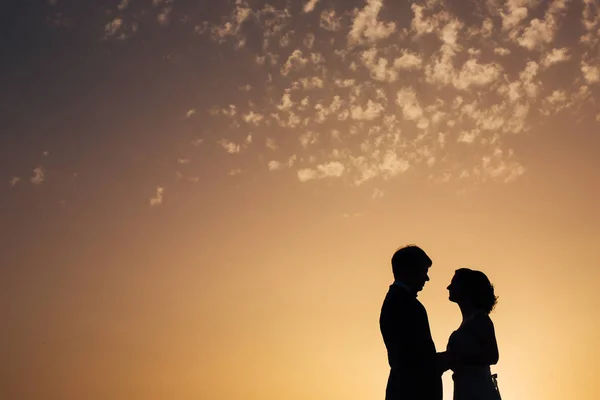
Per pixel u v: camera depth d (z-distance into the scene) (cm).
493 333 601
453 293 620
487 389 588
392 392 537
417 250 562
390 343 547
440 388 544
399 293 550
